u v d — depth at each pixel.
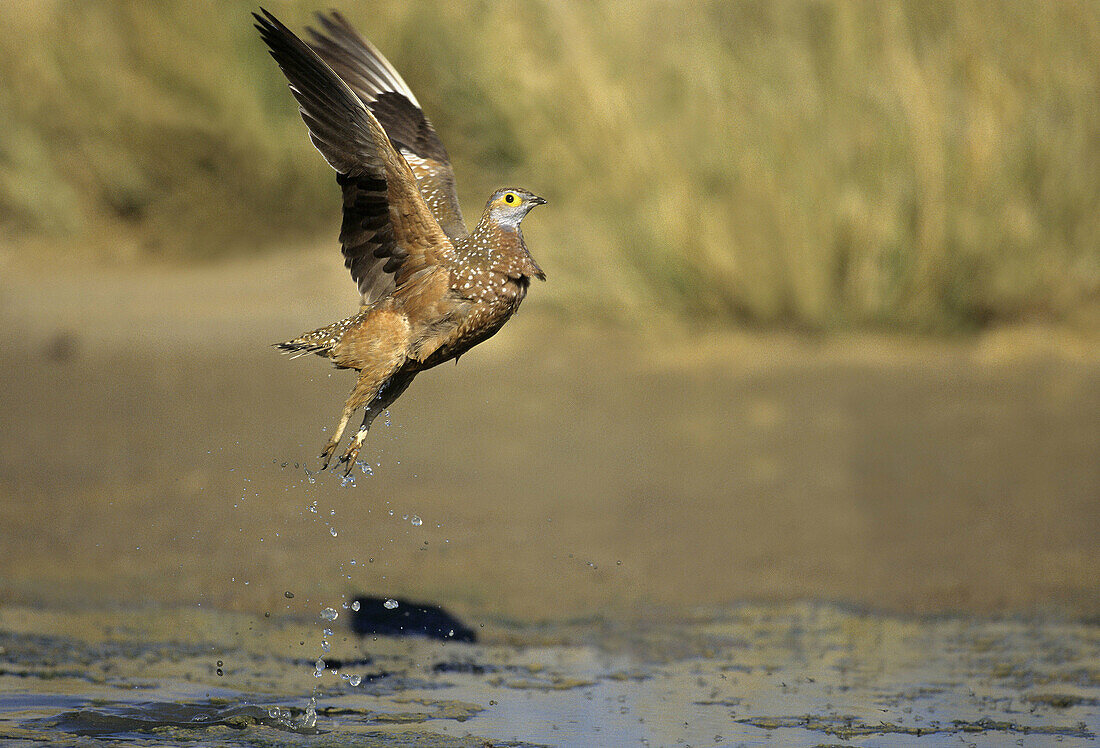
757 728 7.02
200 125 20.92
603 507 11.33
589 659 8.33
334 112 6.84
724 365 15.02
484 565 10.10
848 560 10.17
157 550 10.30
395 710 7.31
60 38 22.48
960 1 16.62
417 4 20.12
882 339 15.52
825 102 16.53
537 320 16.72
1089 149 15.93
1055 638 8.65
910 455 12.30
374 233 7.22
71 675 7.79
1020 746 6.72
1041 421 12.93
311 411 14.15
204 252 20.62
